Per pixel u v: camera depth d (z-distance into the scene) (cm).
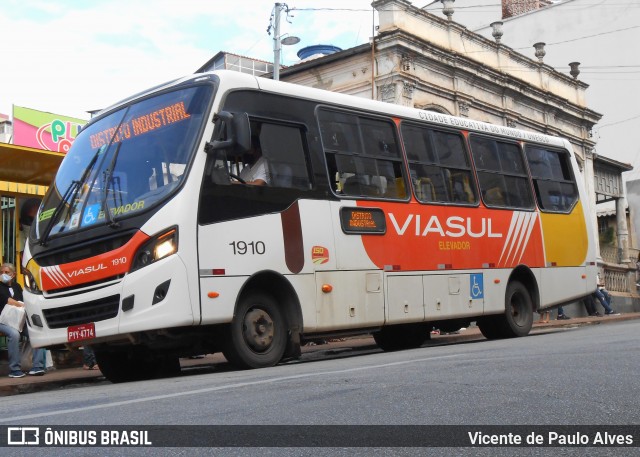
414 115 1212
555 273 1432
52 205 963
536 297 1388
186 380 802
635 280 3344
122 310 849
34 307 930
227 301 885
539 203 1423
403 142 1177
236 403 556
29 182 1354
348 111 1101
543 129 2917
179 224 854
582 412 486
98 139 985
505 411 493
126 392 694
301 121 1027
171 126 923
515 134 1415
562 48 4138
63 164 1006
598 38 4088
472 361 771
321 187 1027
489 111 2612
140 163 916
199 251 866
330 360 1025
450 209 1223
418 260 1152
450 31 2473
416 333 1363
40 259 937
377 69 2258
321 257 1009
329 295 1013
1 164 1243
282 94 1011
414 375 671
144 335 853
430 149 1223
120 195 901
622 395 540
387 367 764
